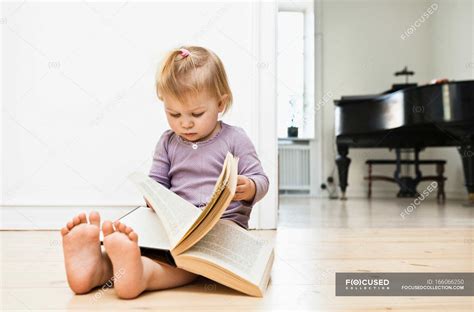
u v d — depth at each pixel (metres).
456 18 4.25
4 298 0.75
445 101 2.84
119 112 1.80
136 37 1.80
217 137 1.02
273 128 1.79
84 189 1.80
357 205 3.52
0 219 1.78
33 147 1.79
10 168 1.79
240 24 1.79
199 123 0.90
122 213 1.80
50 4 1.80
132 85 1.80
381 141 3.57
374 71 4.89
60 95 1.80
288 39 4.77
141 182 0.85
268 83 1.78
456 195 4.29
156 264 0.79
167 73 0.88
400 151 4.46
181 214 0.79
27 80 1.79
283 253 1.23
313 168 4.87
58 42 1.80
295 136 4.89
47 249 1.30
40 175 1.79
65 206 1.79
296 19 4.81
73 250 0.76
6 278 0.91
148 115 1.80
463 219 2.34
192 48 0.96
